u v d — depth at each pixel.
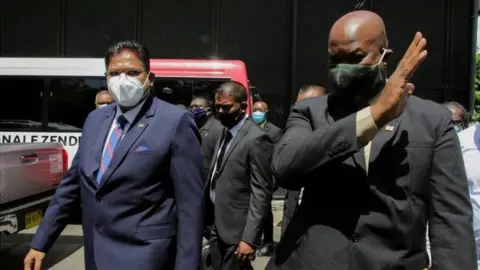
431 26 11.55
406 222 1.65
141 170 2.33
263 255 6.38
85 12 11.40
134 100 2.40
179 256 2.34
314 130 1.78
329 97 1.85
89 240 2.39
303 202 1.81
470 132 2.89
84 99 8.95
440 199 1.66
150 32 11.48
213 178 3.64
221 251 3.58
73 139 8.89
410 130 1.68
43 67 8.92
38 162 5.64
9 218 5.05
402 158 1.66
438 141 1.67
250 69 11.52
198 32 11.48
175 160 2.39
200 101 6.84
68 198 2.66
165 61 8.97
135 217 2.33
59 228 2.65
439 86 11.55
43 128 8.91
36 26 11.37
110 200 2.33
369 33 1.63
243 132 3.63
